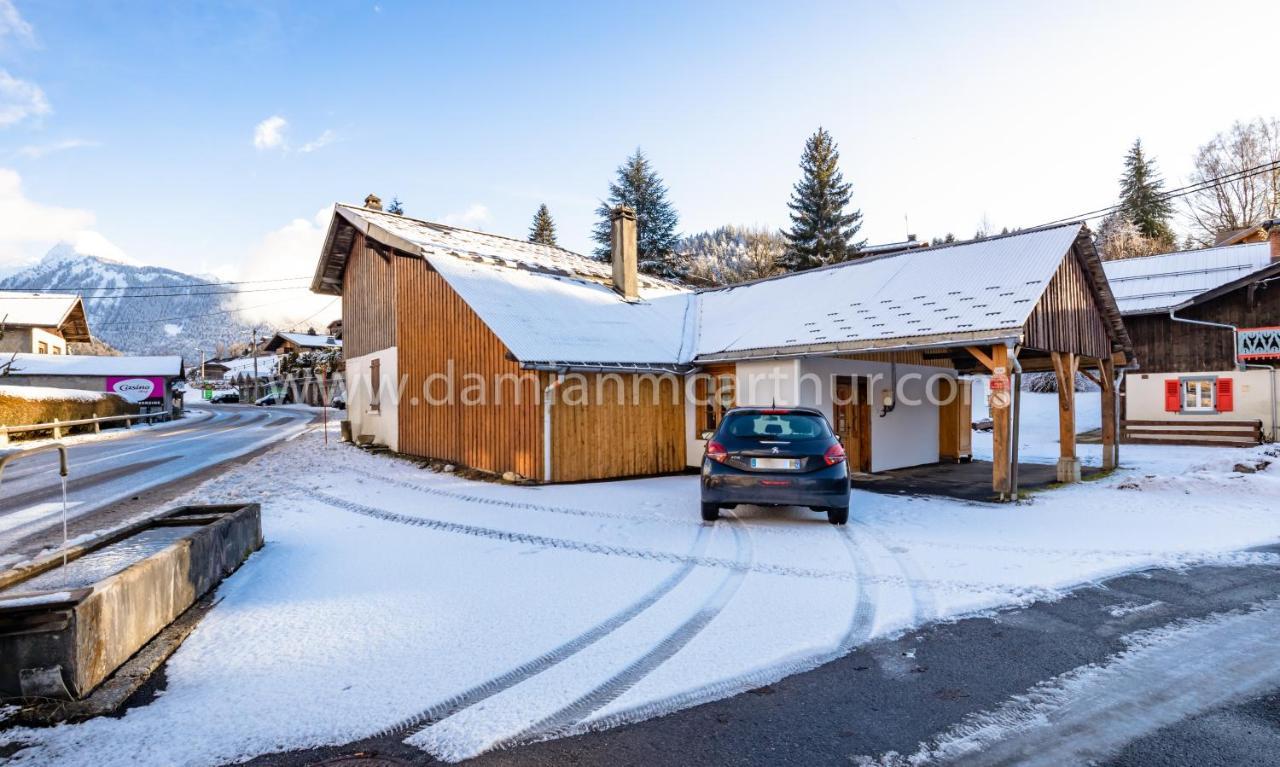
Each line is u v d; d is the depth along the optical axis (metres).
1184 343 20.48
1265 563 6.02
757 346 12.11
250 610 4.84
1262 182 36.75
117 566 5.00
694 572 5.80
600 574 5.76
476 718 3.23
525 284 14.16
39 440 21.98
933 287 11.70
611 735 3.07
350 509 8.90
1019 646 4.11
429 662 3.91
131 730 3.12
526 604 4.96
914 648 4.08
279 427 27.42
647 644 4.16
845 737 3.04
